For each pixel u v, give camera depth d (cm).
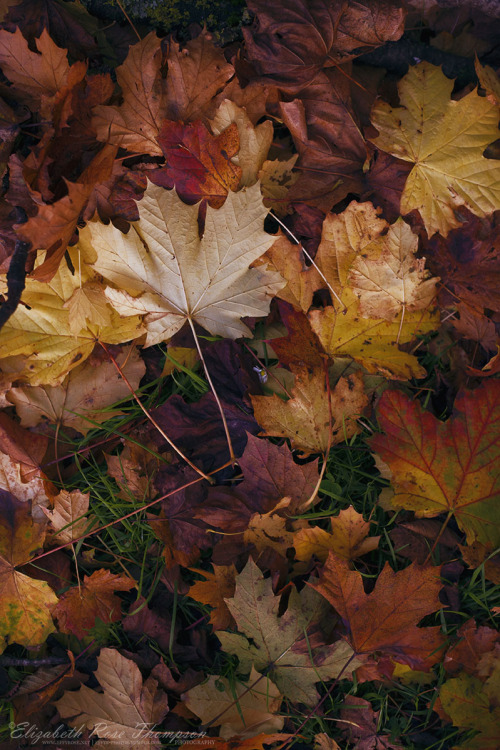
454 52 129
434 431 120
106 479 125
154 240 120
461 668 120
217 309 122
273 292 122
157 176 124
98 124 122
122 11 127
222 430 125
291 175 125
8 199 122
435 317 123
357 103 127
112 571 126
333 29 124
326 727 122
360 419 125
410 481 120
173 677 123
